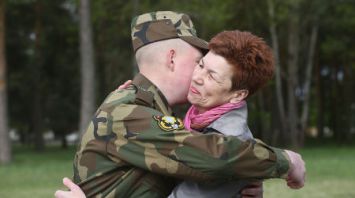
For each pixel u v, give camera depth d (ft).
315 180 61.11
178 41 12.07
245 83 11.18
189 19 12.47
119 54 145.18
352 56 151.02
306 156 105.81
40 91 181.06
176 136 10.91
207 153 10.67
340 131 182.80
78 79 186.91
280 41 143.74
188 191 11.18
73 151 165.89
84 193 11.50
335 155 109.09
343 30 147.74
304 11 132.05
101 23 129.90
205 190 11.09
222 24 110.52
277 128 158.92
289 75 137.59
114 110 11.47
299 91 183.21
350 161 87.45
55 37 168.86
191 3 108.58
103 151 11.37
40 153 154.61
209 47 11.41
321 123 203.62
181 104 12.32
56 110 200.64
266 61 11.19
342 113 183.93
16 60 174.29
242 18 123.34
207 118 11.25
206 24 107.76
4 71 104.47
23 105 190.60
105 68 148.66
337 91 186.60
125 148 11.19
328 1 131.95
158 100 11.89
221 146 10.69
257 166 10.78
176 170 10.85
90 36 101.14
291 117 138.21
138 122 11.21
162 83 12.03
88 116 100.07
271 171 10.89
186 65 12.05
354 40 149.89
